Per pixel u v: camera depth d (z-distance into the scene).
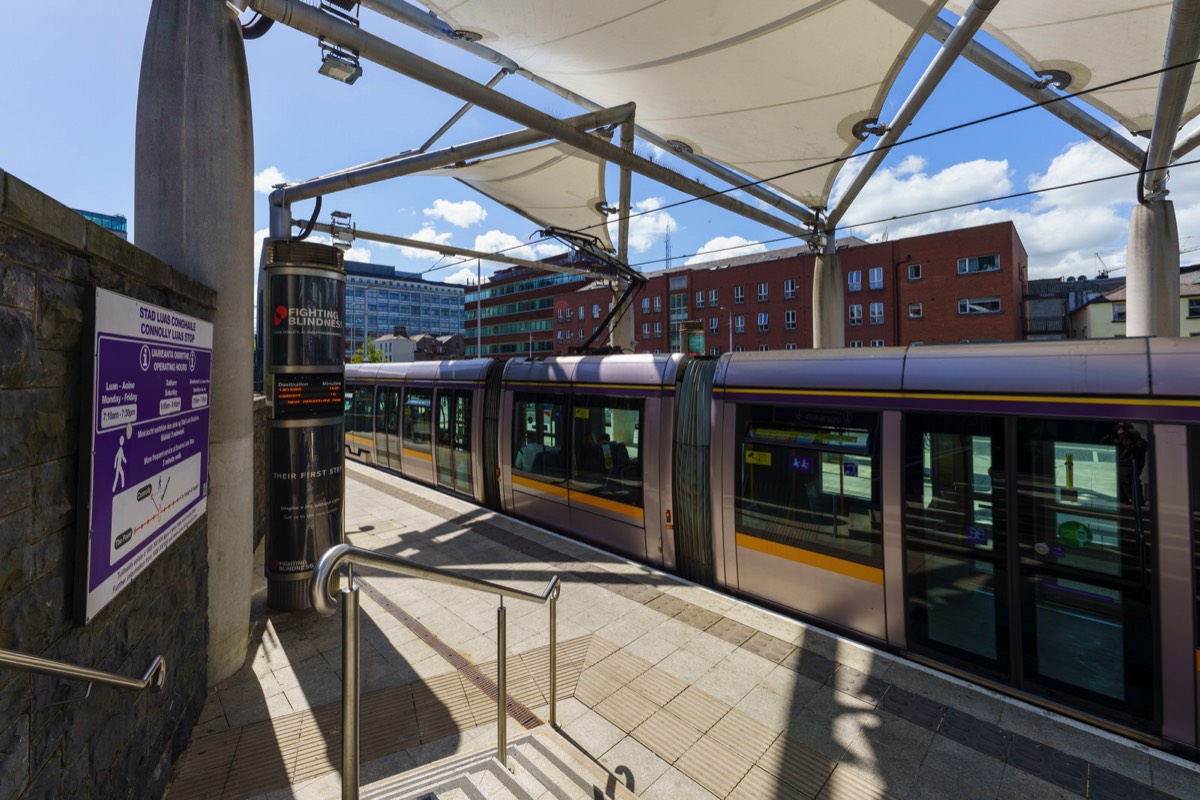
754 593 6.24
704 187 12.07
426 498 11.03
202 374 4.14
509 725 4.21
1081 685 4.21
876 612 5.27
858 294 48.78
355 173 9.43
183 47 4.62
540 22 9.48
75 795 2.39
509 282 87.00
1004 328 42.69
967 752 3.93
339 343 6.34
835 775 3.73
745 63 10.99
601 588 6.69
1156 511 3.93
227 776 3.61
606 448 7.93
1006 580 4.54
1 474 1.91
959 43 8.84
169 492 3.44
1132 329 12.24
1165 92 8.53
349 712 2.13
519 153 14.55
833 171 14.98
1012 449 4.54
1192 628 3.79
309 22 5.86
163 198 4.57
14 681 1.94
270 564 6.08
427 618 6.00
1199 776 3.67
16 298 2.00
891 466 5.15
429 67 6.85
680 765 3.82
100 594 2.51
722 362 6.61
